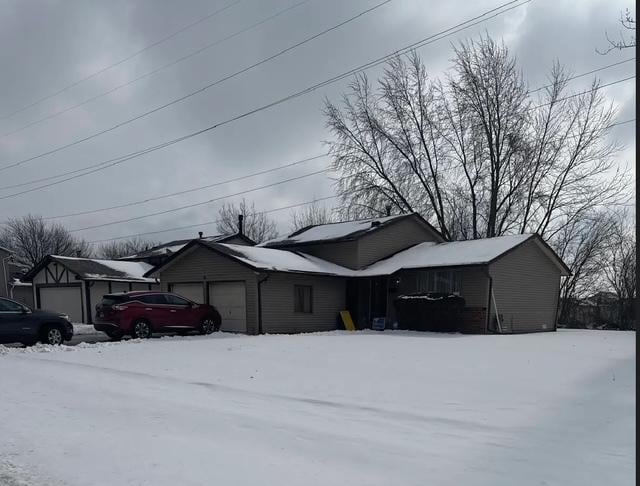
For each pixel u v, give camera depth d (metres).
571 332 22.16
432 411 6.63
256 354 12.55
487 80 32.19
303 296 22.20
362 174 34.03
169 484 4.34
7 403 7.46
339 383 8.59
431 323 21.08
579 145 31.58
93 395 7.95
